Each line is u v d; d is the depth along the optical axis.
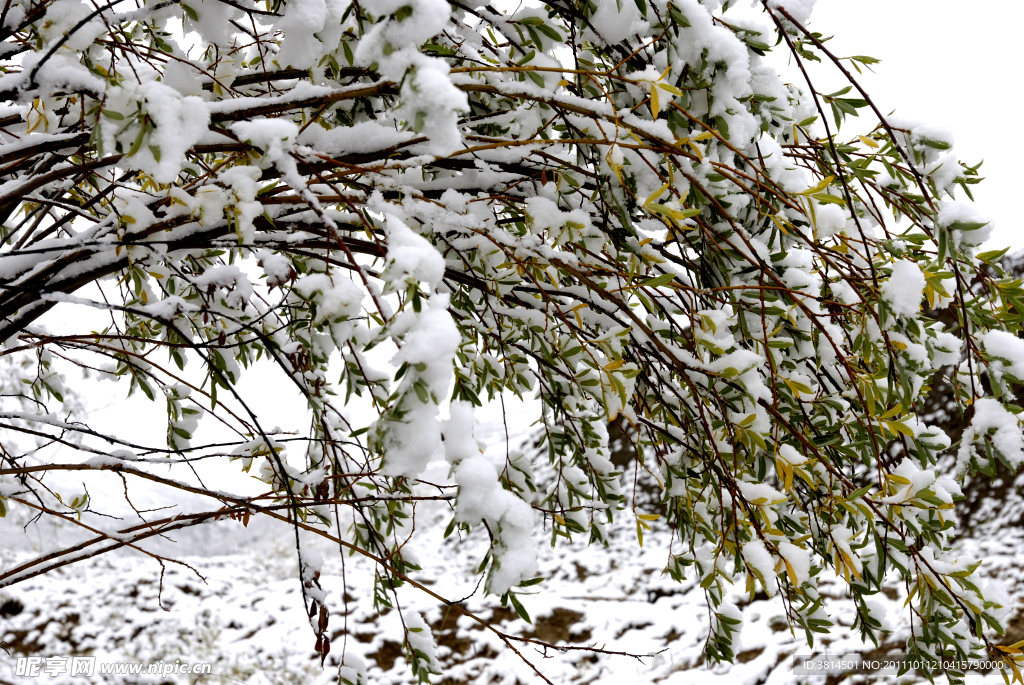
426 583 7.76
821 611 2.14
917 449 1.91
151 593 7.17
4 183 1.82
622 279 1.98
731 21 1.76
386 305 1.31
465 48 2.00
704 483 1.89
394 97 1.92
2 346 2.23
